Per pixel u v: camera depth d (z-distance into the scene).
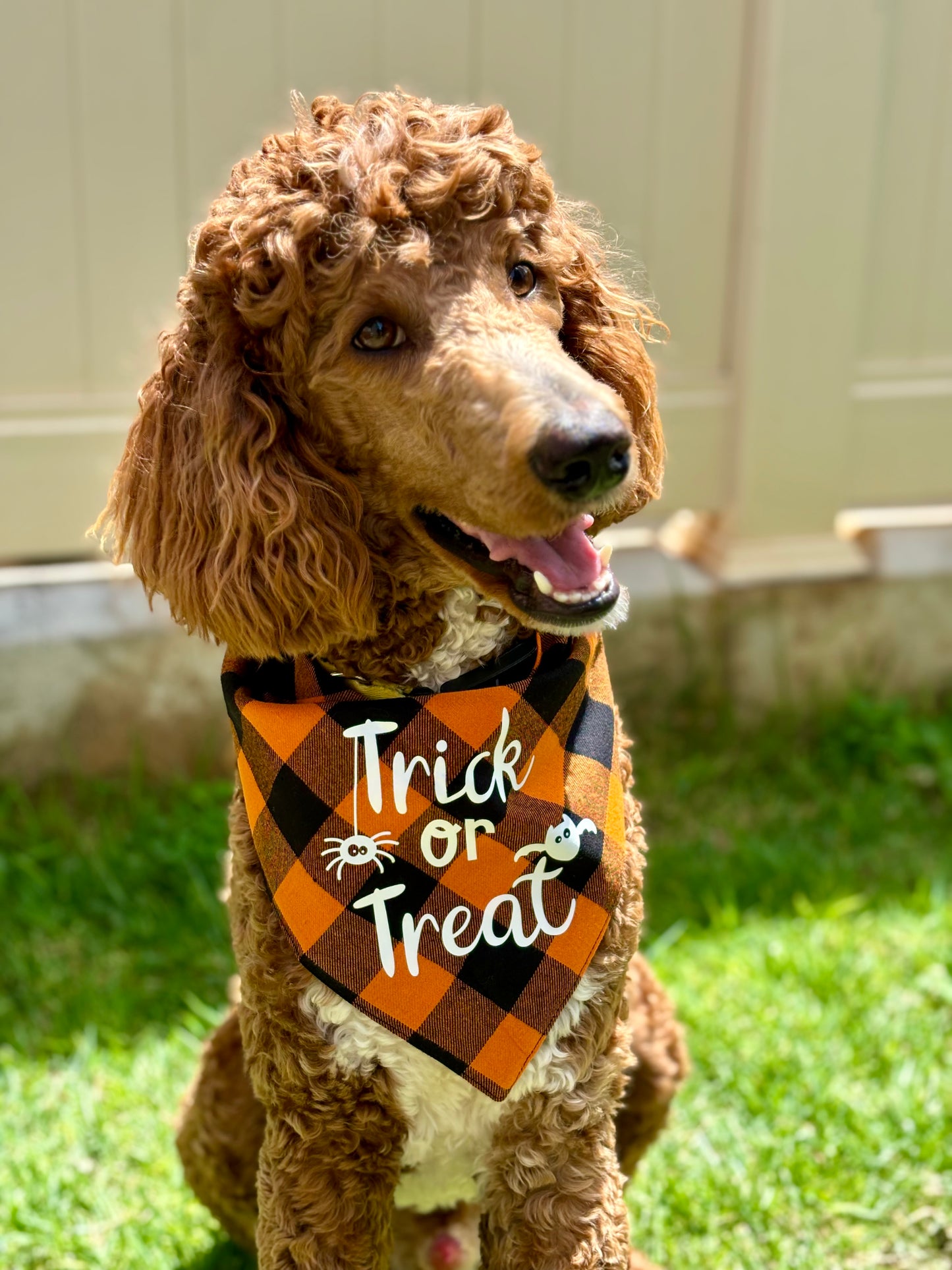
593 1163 0.72
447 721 0.70
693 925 1.19
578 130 1.37
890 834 1.35
